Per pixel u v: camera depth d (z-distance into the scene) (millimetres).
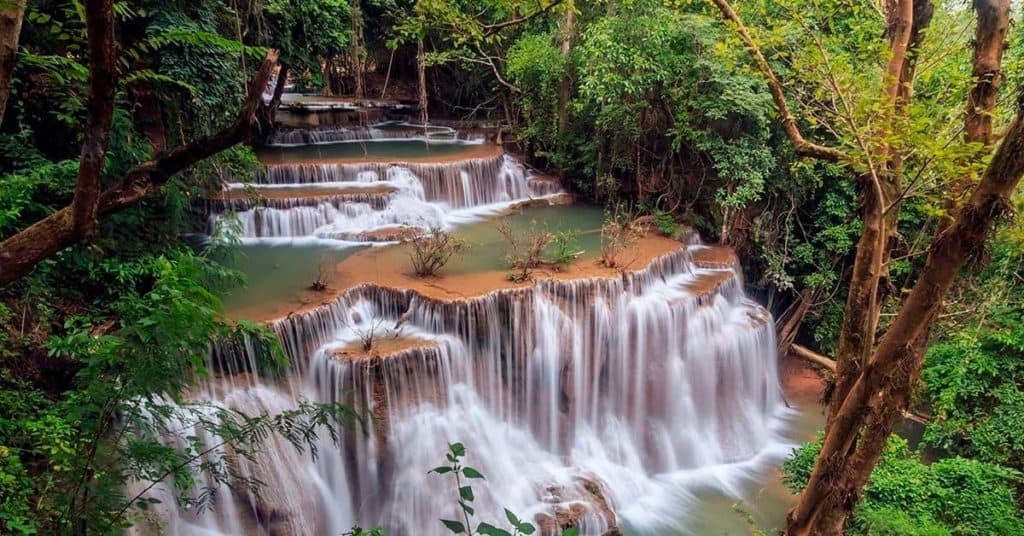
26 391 6582
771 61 12633
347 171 14984
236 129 2875
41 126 8469
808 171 12977
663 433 11562
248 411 8070
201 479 7199
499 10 8539
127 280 8305
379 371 8852
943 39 6602
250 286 10391
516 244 12734
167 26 9344
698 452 11609
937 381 11680
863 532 8406
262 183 14227
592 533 9148
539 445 10750
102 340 3918
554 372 10695
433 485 9016
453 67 22906
